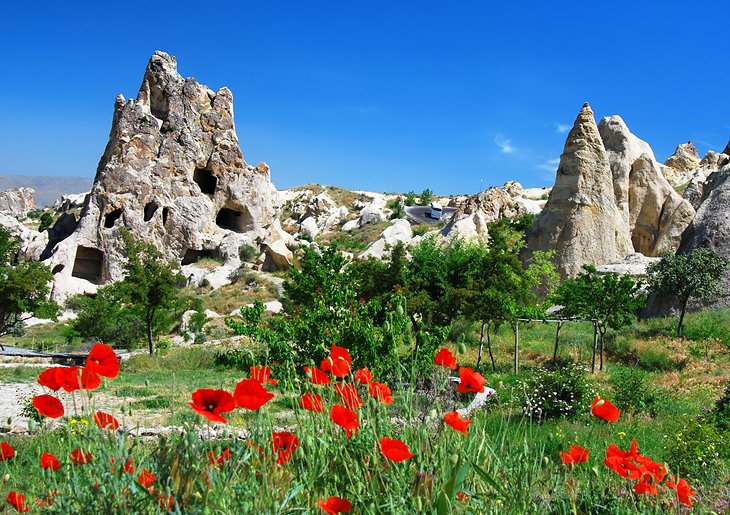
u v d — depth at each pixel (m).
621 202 41.50
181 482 2.45
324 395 3.65
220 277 54.75
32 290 30.06
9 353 26.38
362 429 3.23
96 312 30.55
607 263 36.16
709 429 8.81
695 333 22.27
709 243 28.52
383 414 3.37
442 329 11.83
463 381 3.21
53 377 2.73
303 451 2.98
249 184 61.12
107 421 2.88
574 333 25.17
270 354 11.59
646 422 11.75
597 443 7.33
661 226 42.06
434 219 98.12
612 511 3.34
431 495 2.74
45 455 2.80
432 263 21.92
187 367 22.50
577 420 11.37
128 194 56.09
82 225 54.41
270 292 50.78
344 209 92.69
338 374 3.33
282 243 59.66
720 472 7.19
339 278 19.66
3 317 30.62
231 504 2.49
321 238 79.56
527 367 19.97
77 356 26.81
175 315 41.03
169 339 33.38
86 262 55.84
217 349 26.16
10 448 3.21
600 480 3.64
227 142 60.88
